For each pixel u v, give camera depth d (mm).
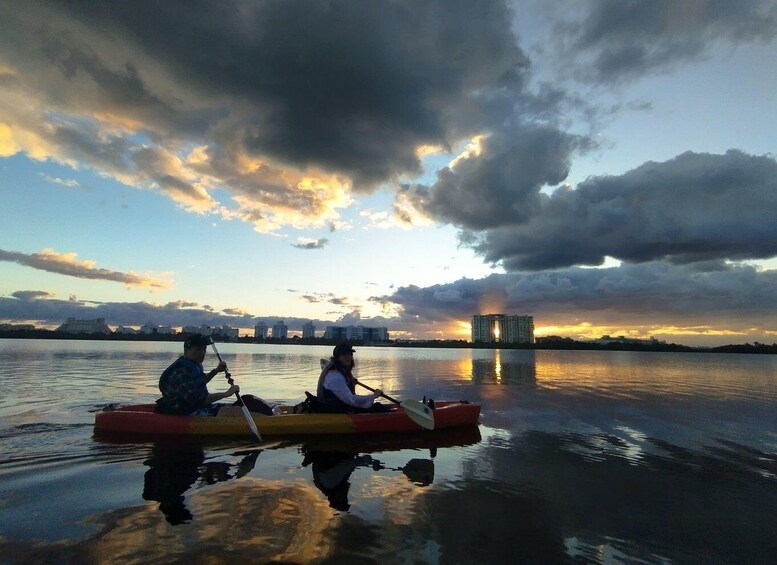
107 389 10477
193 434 6062
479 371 20188
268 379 14609
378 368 21875
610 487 4254
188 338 6625
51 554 2693
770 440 6352
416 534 3111
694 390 13070
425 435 6422
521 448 5719
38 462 4672
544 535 3170
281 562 2656
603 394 11648
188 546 2826
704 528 3367
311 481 4203
